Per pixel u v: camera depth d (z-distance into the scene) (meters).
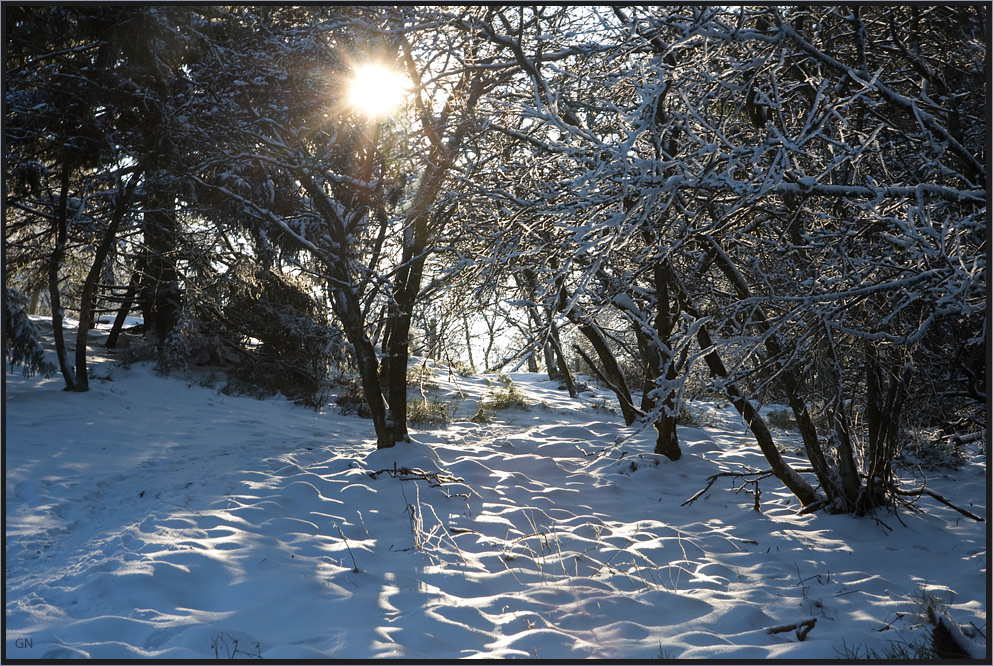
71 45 11.56
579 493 8.45
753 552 6.55
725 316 5.58
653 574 5.72
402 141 7.54
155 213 14.96
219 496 7.30
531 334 5.75
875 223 5.35
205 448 9.99
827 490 7.78
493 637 4.39
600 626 4.61
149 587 4.83
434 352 8.23
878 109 7.02
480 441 11.12
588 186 4.99
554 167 6.61
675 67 5.92
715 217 6.22
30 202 13.55
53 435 9.87
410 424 12.75
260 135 8.18
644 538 6.73
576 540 6.58
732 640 4.39
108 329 20.56
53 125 11.48
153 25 9.35
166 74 9.91
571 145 5.70
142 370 15.11
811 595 5.34
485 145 7.56
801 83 6.82
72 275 16.45
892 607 4.99
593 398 17.75
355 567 5.44
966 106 7.45
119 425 11.02
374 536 6.53
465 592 5.21
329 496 7.58
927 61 7.15
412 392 16.14
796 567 6.07
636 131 4.91
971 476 9.75
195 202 13.66
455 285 7.47
